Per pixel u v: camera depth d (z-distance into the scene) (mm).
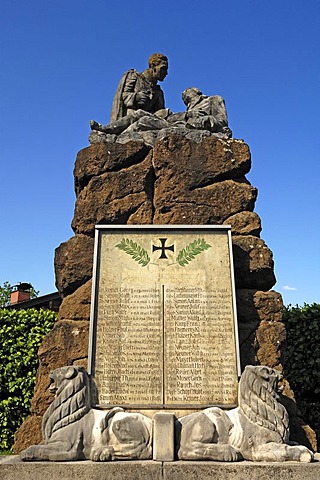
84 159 5703
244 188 5598
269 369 4309
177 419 4199
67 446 3916
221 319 4793
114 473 3697
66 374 4277
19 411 7273
